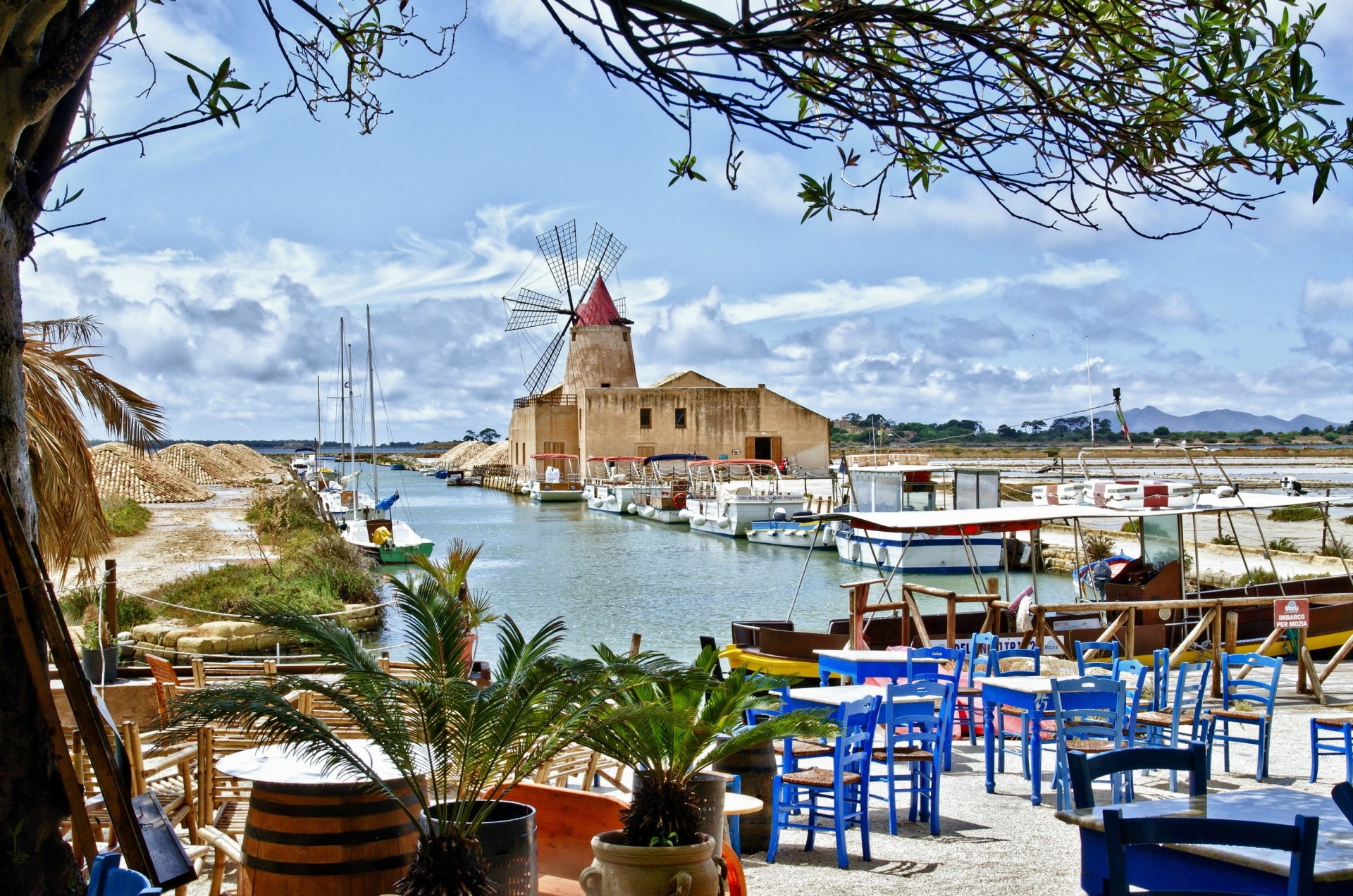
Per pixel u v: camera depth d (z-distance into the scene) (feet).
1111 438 502.38
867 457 170.60
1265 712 31.58
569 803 16.89
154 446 34.94
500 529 166.91
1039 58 12.21
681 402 230.89
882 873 21.67
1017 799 27.96
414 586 15.80
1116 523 137.80
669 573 111.65
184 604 69.41
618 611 84.17
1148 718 29.60
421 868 13.53
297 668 34.01
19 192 13.26
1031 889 20.54
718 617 81.20
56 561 33.30
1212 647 45.52
